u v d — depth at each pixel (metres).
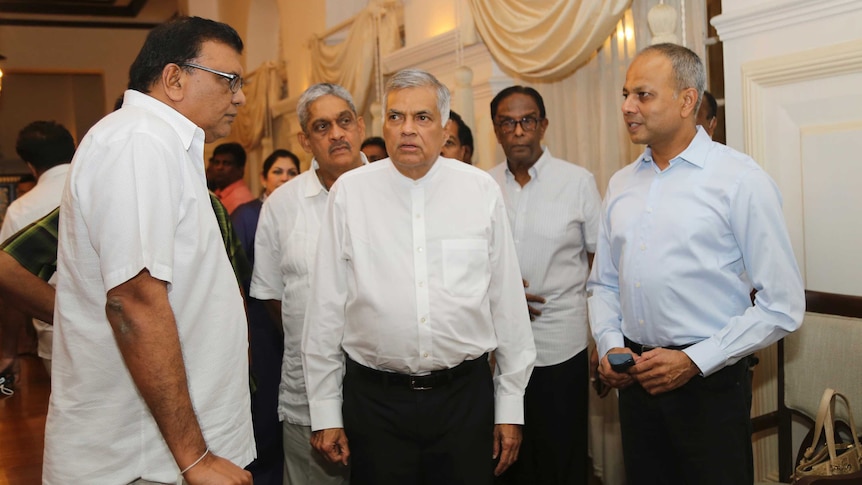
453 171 1.99
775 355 2.58
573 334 2.62
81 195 1.38
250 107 7.79
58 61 11.38
